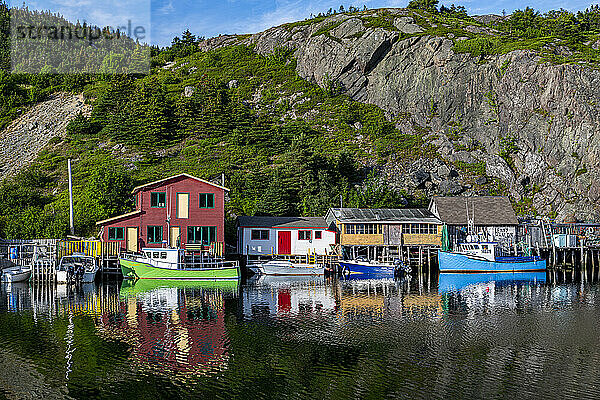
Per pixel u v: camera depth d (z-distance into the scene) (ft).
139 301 134.31
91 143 344.08
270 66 486.38
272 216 234.99
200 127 351.67
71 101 434.71
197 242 188.24
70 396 71.82
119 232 185.98
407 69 407.44
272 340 98.07
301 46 485.97
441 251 206.69
